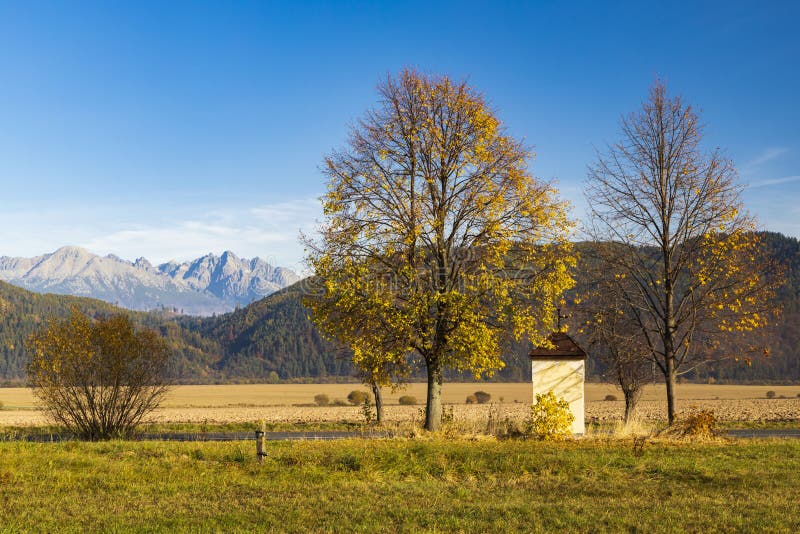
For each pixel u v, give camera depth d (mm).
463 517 11953
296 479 15977
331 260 26672
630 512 12164
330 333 26812
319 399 95000
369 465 17125
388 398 103188
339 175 27094
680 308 25422
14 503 13477
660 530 10859
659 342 27500
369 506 12922
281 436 30797
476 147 25875
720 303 23906
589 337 27078
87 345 27531
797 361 139875
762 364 141500
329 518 12039
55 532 11172
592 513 12102
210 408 73938
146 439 28562
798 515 11836
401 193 27000
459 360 26094
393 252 26094
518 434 24188
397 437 24469
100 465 17578
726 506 12617
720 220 24094
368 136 27297
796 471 16219
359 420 45312
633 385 30391
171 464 17750
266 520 11930
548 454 18609
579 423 25250
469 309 25062
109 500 13867
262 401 110562
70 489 15023
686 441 22469
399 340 26219
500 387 141500
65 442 22156
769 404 69000
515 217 26453
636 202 25359
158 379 28953
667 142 25172
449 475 16438
